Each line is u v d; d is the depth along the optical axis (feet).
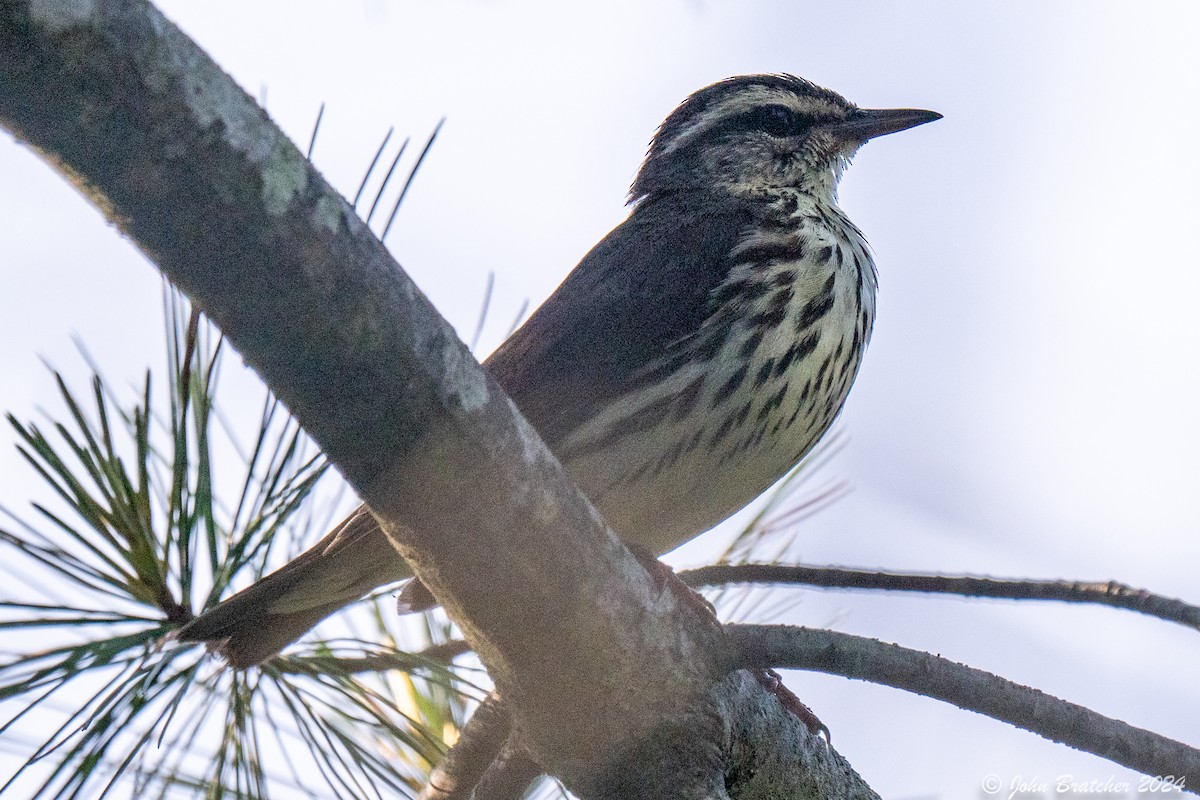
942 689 26.94
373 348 21.53
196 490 30.78
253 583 31.14
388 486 23.21
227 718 31.30
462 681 32.42
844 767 31.81
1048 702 27.30
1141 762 27.40
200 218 19.89
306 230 20.49
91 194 19.89
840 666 26.73
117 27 18.47
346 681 32.94
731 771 30.04
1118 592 31.01
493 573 24.39
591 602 25.20
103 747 27.99
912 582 32.86
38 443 29.55
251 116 19.84
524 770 31.55
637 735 26.71
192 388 31.40
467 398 22.66
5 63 18.06
